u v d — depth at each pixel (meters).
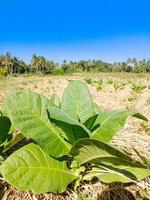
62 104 2.01
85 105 2.00
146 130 3.24
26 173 1.60
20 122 1.74
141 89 8.21
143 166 1.39
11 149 2.26
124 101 6.51
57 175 1.69
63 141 1.80
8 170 1.57
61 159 1.80
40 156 1.71
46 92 10.62
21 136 1.95
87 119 1.85
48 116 1.73
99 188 1.83
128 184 1.88
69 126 1.67
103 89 9.74
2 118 1.82
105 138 1.81
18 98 1.79
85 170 1.89
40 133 1.75
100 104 6.09
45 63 73.94
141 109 5.13
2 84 13.59
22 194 1.77
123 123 1.82
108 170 1.82
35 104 1.82
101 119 1.90
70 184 1.83
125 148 2.45
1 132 1.88
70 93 2.03
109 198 1.77
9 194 1.79
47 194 1.76
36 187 1.57
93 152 1.56
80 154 1.65
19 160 1.63
